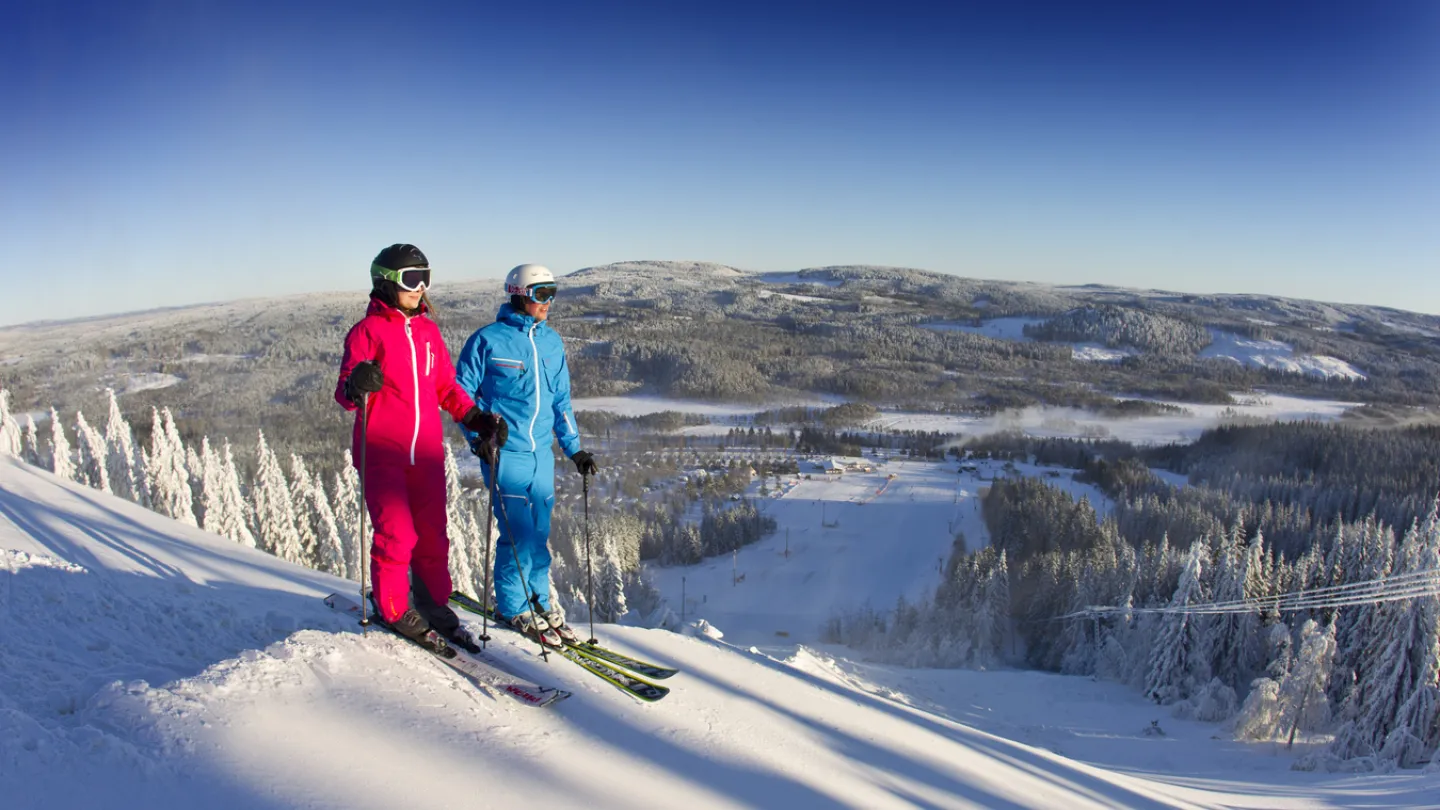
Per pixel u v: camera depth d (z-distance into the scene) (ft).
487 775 9.43
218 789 7.79
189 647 12.99
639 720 12.75
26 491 27.78
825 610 226.17
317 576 23.07
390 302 12.59
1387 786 63.77
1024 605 171.42
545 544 15.76
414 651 12.34
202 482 101.81
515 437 15.05
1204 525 208.64
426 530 13.38
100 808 7.09
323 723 9.55
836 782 12.92
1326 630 93.40
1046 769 22.13
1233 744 92.07
